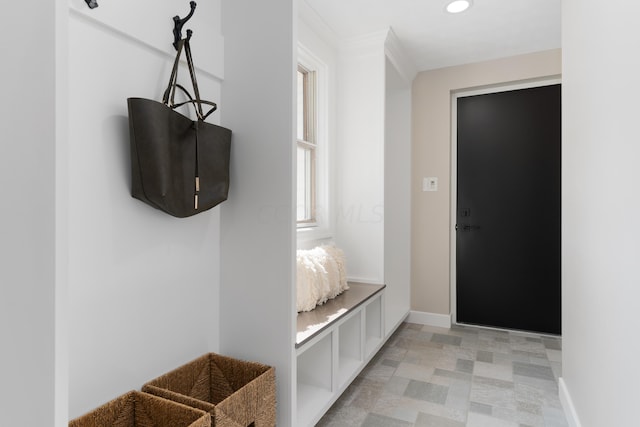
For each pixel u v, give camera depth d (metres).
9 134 0.55
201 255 1.44
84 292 1.02
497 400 2.00
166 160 1.11
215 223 1.51
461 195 3.41
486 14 2.43
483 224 3.33
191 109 1.37
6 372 0.56
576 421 1.64
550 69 2.99
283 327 1.40
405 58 3.10
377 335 2.65
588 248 1.46
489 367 2.43
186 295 1.37
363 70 2.79
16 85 0.55
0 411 0.57
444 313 3.36
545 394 2.06
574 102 1.74
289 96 1.39
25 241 0.55
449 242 3.36
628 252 1.02
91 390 1.04
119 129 1.12
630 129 1.01
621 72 1.08
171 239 1.30
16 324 0.56
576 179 1.69
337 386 1.88
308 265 2.06
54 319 0.53
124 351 1.14
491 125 3.29
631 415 0.99
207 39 1.41
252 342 1.46
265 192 1.44
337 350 1.88
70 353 1.00
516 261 3.21
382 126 2.73
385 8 2.35
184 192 1.20
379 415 1.85
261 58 1.44
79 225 1.01
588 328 1.46
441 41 2.84
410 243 3.45
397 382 2.21
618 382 1.10
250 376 1.36
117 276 1.11
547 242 3.11
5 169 0.56
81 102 1.01
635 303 0.97
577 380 1.66
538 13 2.41
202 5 1.41
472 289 3.38
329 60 2.73
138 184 1.11
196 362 1.37
